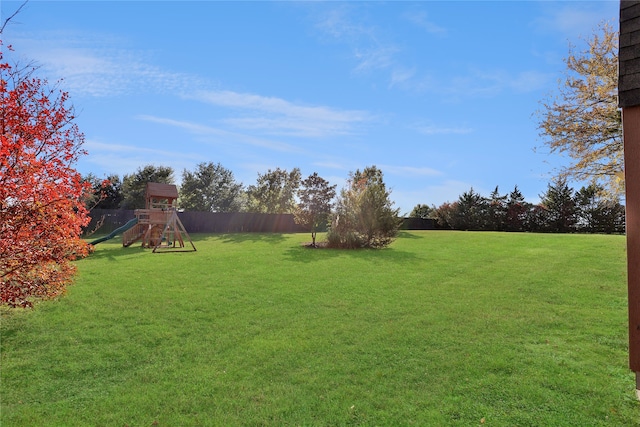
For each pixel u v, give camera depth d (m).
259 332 5.87
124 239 17.25
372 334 5.75
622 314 6.64
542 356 4.93
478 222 31.58
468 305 7.30
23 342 5.36
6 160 5.32
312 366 4.66
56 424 3.43
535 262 11.77
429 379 4.31
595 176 15.55
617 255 12.40
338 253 14.15
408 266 11.34
